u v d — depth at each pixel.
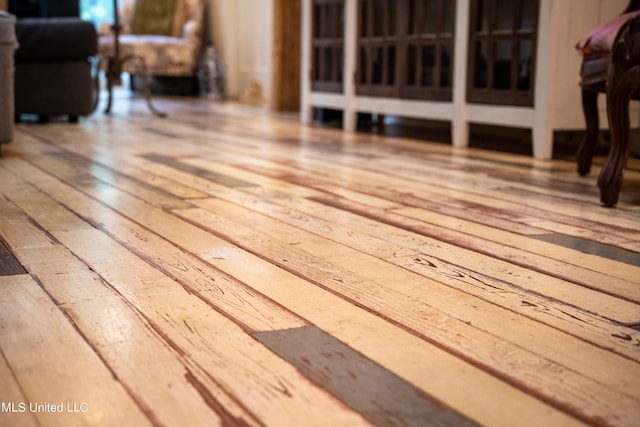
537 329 1.09
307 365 0.94
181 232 1.68
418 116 3.80
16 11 4.91
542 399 0.86
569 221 1.88
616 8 3.08
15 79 4.25
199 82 7.85
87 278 1.31
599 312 1.17
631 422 0.80
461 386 0.89
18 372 0.91
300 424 0.79
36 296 1.20
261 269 1.39
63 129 4.10
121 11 7.65
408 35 3.81
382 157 3.15
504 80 3.29
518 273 1.39
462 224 1.83
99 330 1.05
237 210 1.96
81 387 0.87
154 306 1.16
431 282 1.32
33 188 2.23
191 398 0.84
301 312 1.15
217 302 1.19
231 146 3.47
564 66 3.04
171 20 7.45
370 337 1.04
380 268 1.41
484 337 1.05
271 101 5.98
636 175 2.68
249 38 7.20
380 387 0.88
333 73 4.48
